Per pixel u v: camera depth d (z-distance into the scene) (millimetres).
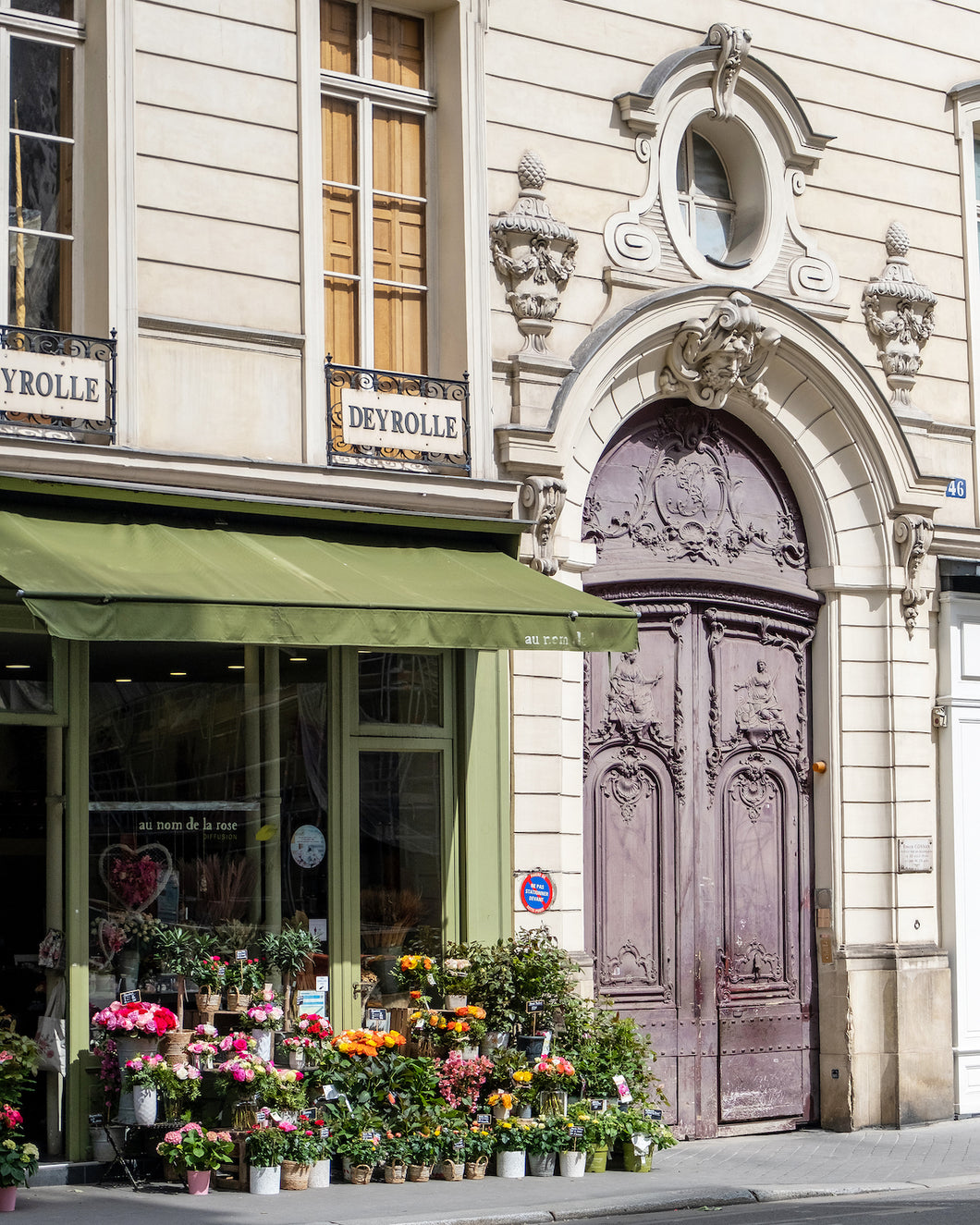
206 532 10625
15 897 10180
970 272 14672
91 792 10391
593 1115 11016
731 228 13688
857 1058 13391
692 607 13164
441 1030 10914
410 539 11586
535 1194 10023
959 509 14430
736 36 13164
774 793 13547
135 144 10648
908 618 13891
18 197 10586
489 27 12211
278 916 11023
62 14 10812
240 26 11156
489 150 12133
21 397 10078
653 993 12703
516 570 11562
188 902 10695
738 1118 13039
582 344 12453
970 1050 13875
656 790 12898
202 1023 10359
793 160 13594
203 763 10836
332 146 11828
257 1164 9758
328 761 11289
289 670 11227
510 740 11883
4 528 9727
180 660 10812
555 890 11953
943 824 13992
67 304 10680
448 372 11969
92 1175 10023
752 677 13453
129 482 10367
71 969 10164
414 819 11594
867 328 14031
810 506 13750
